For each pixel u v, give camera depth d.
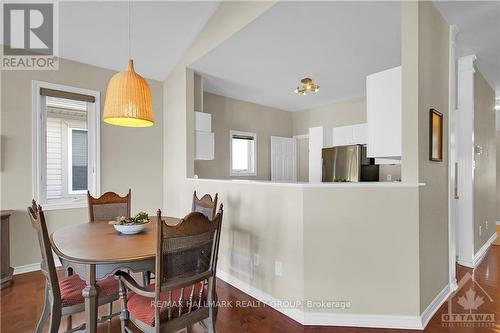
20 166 3.14
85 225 2.36
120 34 3.27
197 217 1.53
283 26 2.72
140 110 1.95
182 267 1.50
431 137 2.29
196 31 3.47
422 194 2.12
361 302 2.13
